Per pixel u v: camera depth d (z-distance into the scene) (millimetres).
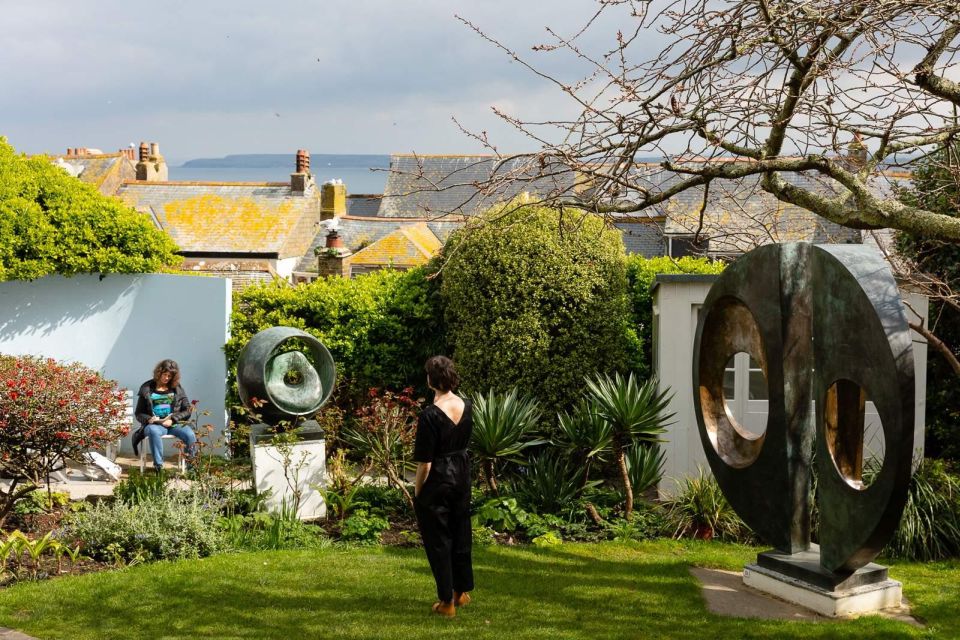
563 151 6426
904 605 7074
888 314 6203
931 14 5746
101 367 13539
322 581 7457
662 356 10953
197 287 13070
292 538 8727
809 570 7008
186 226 36312
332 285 13297
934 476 9258
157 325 13312
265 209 36906
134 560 7934
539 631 6375
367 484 10430
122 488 9422
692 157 7020
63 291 13414
